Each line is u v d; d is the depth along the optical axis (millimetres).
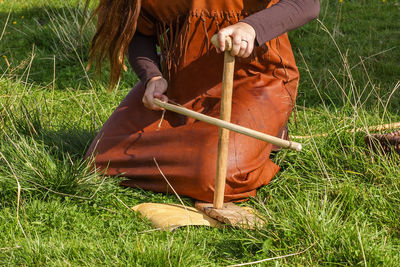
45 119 5590
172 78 4371
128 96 4754
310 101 6512
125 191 4172
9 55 8250
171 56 4316
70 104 6363
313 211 3492
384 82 6867
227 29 3418
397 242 3477
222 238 3533
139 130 4449
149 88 4168
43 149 4336
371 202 3912
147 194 4141
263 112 4164
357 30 8789
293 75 4453
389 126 5129
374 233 3475
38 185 3975
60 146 4730
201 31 4156
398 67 7211
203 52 4223
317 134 5148
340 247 3262
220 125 3510
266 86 4270
